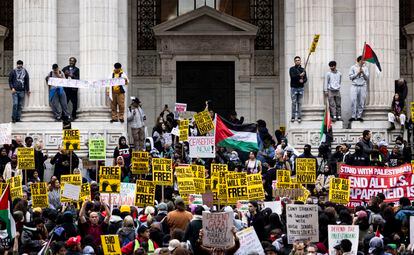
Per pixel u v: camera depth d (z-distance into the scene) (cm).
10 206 2723
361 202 3556
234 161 4369
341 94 4866
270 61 5653
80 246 2788
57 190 3688
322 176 4044
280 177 3556
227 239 2612
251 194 3347
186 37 5625
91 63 4816
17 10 4888
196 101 5656
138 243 2834
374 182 3553
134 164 3694
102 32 4825
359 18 4869
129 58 5612
